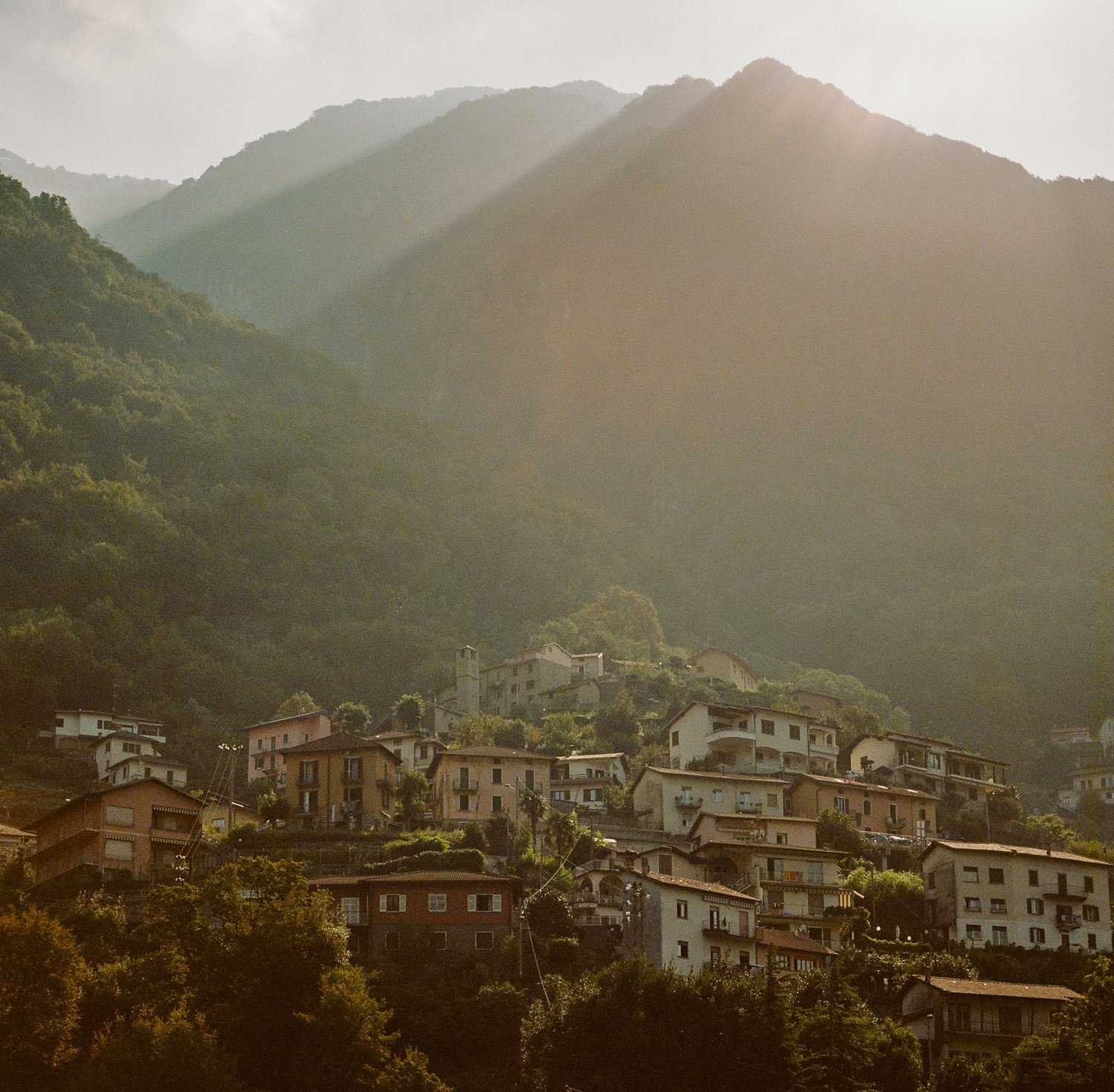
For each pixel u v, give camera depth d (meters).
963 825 152.12
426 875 103.00
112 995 81.12
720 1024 80.06
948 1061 84.19
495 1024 89.38
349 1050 77.62
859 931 113.81
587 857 121.44
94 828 113.06
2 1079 74.44
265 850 121.38
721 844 117.12
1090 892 117.75
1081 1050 79.69
